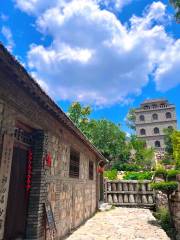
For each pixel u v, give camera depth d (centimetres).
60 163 764
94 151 1329
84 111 2855
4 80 426
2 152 416
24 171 578
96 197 1509
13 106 461
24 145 571
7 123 438
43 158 601
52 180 679
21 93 489
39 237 560
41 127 598
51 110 601
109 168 2878
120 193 1819
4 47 335
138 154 3125
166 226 1112
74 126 773
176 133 1959
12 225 521
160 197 1506
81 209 1066
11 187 528
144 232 919
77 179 1008
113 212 1462
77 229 940
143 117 5175
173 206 1121
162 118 5006
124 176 2245
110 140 3094
